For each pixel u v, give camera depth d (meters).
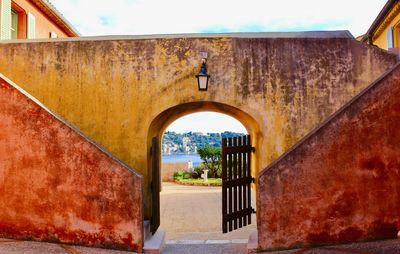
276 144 8.22
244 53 8.31
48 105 8.39
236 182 8.49
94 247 6.87
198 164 22.23
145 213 8.31
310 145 6.68
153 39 8.37
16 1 12.23
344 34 8.38
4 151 7.07
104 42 8.41
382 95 6.79
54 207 6.96
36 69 8.47
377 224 6.71
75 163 6.95
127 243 6.82
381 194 6.74
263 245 6.62
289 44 8.34
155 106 8.30
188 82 8.29
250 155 9.04
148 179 8.41
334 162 6.68
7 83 7.11
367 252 6.11
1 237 7.06
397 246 6.29
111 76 8.36
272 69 8.30
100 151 6.91
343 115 6.72
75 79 8.41
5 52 8.52
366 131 6.74
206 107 9.44
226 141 8.20
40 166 7.00
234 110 8.75
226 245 7.91
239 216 8.52
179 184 19.41
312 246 6.62
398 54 8.38
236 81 8.27
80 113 8.36
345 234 6.66
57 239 6.95
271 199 6.63
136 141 8.27
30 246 6.64
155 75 8.33
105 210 6.87
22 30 12.88
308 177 6.66
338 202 6.66
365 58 8.33
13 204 7.04
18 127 7.05
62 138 6.97
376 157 6.74
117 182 6.87
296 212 6.64
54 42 8.48
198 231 9.49
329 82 8.28
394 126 6.80
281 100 8.26
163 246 7.79
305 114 8.25
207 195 15.24
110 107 8.34
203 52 8.27
